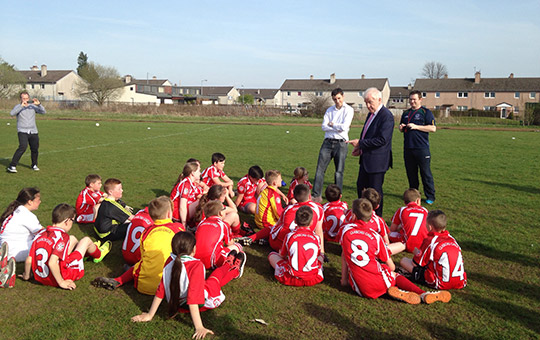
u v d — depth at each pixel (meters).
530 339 3.36
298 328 3.52
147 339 3.34
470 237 5.78
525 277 4.55
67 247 4.20
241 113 41.44
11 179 9.38
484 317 3.71
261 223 6.11
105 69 59.03
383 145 5.96
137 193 8.29
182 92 97.50
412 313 3.77
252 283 4.42
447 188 9.09
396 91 80.12
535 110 33.34
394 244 4.97
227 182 7.53
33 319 3.64
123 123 29.02
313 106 42.00
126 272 4.32
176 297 3.48
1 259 4.21
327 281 4.50
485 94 64.00
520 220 6.62
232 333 3.43
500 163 12.89
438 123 35.22
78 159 12.52
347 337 3.39
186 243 3.55
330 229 5.61
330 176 10.73
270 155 14.28
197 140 18.69
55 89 69.06
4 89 56.59
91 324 3.56
